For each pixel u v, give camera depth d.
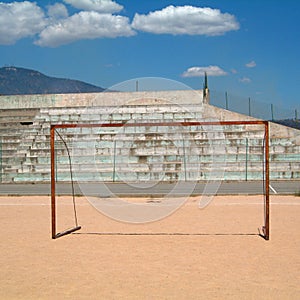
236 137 34.72
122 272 9.52
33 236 13.46
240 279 8.95
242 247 11.77
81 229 14.56
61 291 8.32
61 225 15.30
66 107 38.56
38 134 36.25
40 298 7.97
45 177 31.86
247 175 30.83
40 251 11.55
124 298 7.88
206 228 14.48
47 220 16.31
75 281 8.93
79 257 10.89
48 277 9.23
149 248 11.76
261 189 25.66
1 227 14.95
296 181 30.17
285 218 16.19
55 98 39.44
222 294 8.05
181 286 8.52
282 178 30.92
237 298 7.83
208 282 8.77
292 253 11.07
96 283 8.77
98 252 11.39
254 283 8.69
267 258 10.61
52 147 13.77
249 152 33.28
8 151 34.72
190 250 11.48
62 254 11.22
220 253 11.14
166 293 8.12
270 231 13.84
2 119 38.94
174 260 10.48
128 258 10.73
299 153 32.56
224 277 9.09
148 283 8.73
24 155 34.22
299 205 19.44
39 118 37.91
